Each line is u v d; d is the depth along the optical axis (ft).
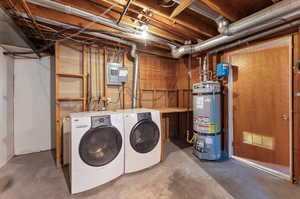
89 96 9.25
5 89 8.05
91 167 5.85
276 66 7.11
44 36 7.83
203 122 8.41
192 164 7.99
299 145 6.33
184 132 12.58
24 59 9.30
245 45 8.07
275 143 7.17
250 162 8.05
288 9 4.98
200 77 10.25
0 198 5.33
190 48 9.15
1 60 7.71
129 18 6.91
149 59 11.96
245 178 6.66
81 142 5.65
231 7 6.12
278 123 7.09
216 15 6.37
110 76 9.71
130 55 10.82
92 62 9.49
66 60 8.66
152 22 7.32
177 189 5.89
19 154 9.16
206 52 9.92
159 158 8.07
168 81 13.08
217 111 8.32
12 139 8.80
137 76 10.66
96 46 9.55
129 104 10.86
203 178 6.66
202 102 8.43
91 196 5.49
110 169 6.33
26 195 5.49
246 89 8.27
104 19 6.48
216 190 5.82
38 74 9.68
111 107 10.13
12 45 7.91
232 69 8.87
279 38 6.81
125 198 5.40
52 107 10.09
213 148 8.29
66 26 7.01
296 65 6.38
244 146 8.41
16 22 6.27
